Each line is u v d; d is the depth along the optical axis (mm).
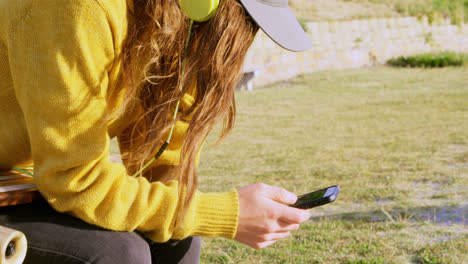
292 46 1384
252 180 4871
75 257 1252
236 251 3039
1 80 1350
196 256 1707
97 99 1271
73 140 1255
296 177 4918
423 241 3139
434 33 18125
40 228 1294
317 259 2885
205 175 5121
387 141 6434
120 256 1267
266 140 6887
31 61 1252
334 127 7602
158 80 1395
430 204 3904
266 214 1416
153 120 1396
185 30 1375
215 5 1305
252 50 14547
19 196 1319
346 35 16641
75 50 1231
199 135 1353
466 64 14703
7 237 1141
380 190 4316
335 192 1479
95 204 1275
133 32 1321
